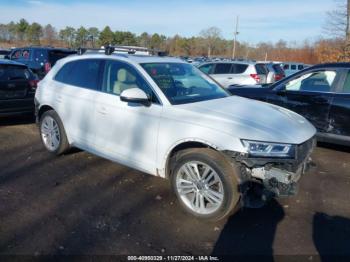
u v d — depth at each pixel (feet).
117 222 11.75
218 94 15.12
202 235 11.11
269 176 10.89
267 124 11.72
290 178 10.87
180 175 12.24
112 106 14.35
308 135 12.12
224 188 11.12
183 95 13.71
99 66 15.64
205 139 11.38
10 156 17.94
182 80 14.78
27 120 26.50
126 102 13.80
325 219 12.33
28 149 19.17
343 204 13.53
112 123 14.40
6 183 14.61
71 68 17.16
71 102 16.34
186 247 10.48
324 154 19.95
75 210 12.48
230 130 11.18
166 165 12.76
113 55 15.33
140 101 12.80
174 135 12.19
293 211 12.85
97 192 13.98
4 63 23.15
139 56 15.35
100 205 12.90
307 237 11.14
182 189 12.27
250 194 11.64
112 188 14.38
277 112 13.43
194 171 11.90
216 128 11.37
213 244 10.66
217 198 11.44
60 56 47.26
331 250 10.48
